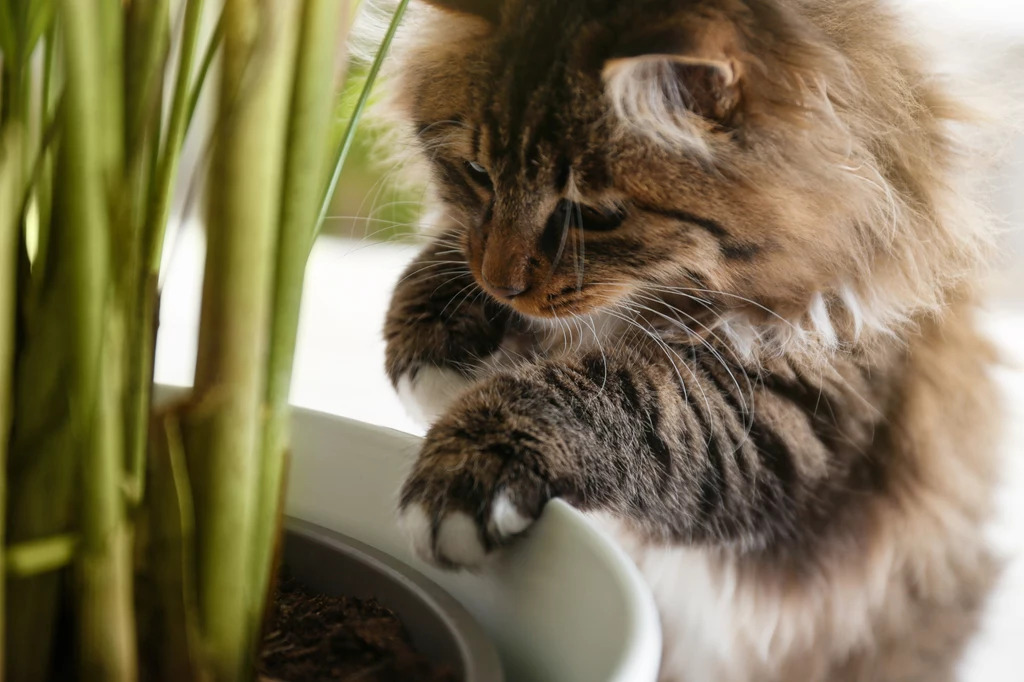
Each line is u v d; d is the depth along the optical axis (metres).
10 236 0.16
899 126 0.41
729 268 0.41
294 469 0.30
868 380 0.43
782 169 0.38
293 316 0.19
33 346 0.18
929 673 0.48
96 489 0.17
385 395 0.55
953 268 0.44
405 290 0.46
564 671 0.25
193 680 0.20
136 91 0.18
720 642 0.45
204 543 0.19
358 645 0.26
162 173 0.19
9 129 0.16
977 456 0.47
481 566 0.29
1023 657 0.47
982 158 0.44
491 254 0.41
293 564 0.28
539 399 0.37
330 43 0.18
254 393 0.19
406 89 0.45
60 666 0.21
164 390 0.28
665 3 0.37
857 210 0.40
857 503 0.43
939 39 0.43
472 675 0.24
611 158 0.38
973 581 0.47
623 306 0.42
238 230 0.18
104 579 0.18
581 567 0.26
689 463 0.39
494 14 0.41
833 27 0.40
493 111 0.40
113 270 0.17
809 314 0.42
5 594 0.19
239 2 0.17
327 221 0.50
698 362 0.41
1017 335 0.49
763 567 0.43
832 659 0.45
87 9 0.15
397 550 0.30
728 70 0.35
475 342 0.44
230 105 0.17
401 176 0.48
